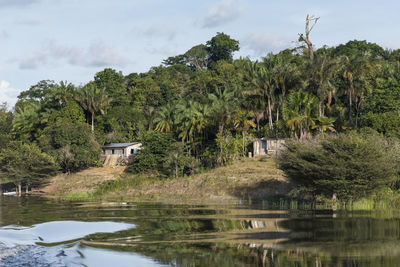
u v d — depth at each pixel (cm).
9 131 11456
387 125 6506
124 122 10438
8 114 12244
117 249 2412
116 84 12756
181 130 8606
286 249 2327
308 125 7088
